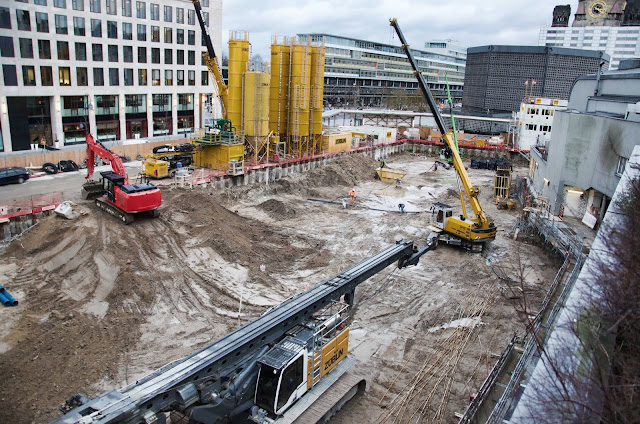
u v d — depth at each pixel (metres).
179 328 23.53
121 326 23.30
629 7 189.62
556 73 109.81
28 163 45.66
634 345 11.80
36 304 24.44
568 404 10.44
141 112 67.19
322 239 36.72
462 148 81.00
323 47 55.44
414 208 47.25
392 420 17.95
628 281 12.93
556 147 40.38
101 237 29.23
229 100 51.19
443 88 199.50
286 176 52.47
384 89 164.38
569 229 33.72
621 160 31.44
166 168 44.19
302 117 55.50
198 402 13.10
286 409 15.45
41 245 29.30
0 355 20.28
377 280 30.05
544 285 29.97
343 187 54.50
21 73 52.19
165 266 28.48
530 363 16.77
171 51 69.19
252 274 29.59
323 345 17.08
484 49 116.12
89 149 37.56
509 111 115.25
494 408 15.14
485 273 31.72
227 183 45.94
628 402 9.58
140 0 63.06
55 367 20.00
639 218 15.98
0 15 49.59
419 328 24.73
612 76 45.12
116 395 11.32
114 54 61.38
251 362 15.05
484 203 50.69
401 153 81.62
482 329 24.55
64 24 55.34
